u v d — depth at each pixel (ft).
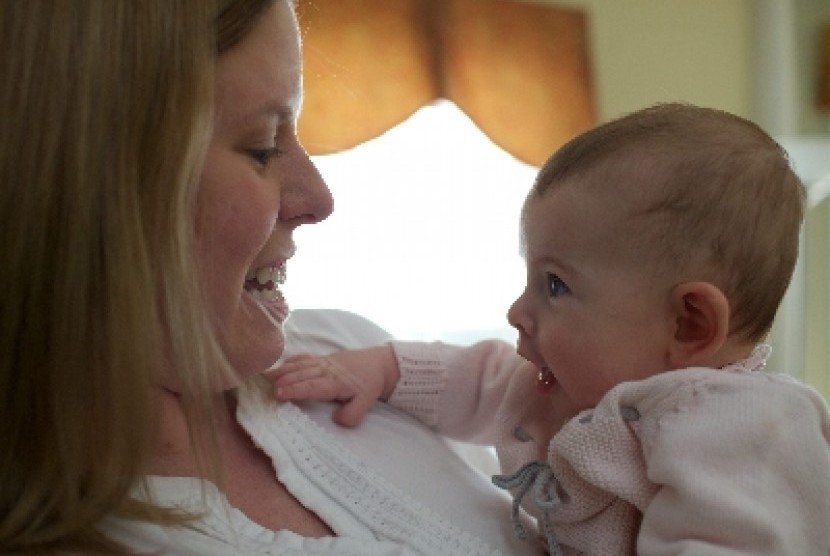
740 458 2.60
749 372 2.84
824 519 2.61
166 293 2.31
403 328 7.48
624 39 8.51
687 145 2.90
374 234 7.43
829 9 9.37
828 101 9.28
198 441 2.49
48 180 2.11
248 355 2.70
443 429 3.51
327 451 2.91
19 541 2.17
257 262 2.75
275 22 2.52
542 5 7.82
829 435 2.80
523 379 3.31
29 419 2.22
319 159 7.23
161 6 2.17
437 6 7.19
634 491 2.70
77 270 2.15
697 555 2.48
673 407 2.68
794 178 3.02
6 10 2.07
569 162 3.02
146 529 2.31
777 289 2.95
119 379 2.20
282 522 2.62
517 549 2.99
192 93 2.22
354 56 6.71
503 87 7.50
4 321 2.16
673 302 2.84
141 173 2.22
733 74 9.15
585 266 2.91
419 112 7.56
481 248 7.79
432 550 2.67
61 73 2.08
